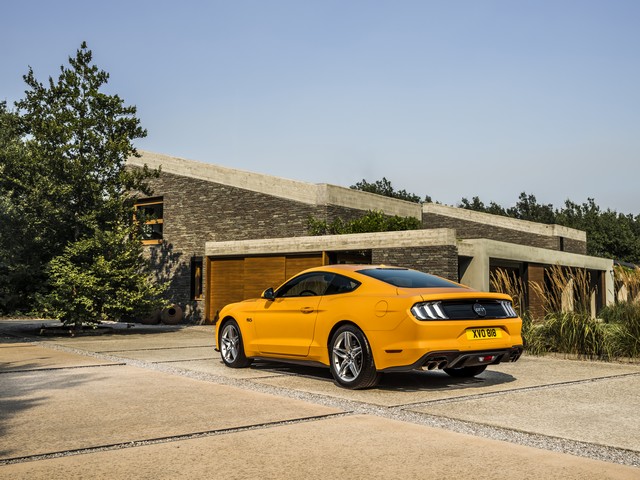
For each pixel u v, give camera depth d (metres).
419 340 6.06
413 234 14.55
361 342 6.46
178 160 21.31
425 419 5.04
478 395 6.19
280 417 4.95
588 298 11.27
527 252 17.78
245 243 18.09
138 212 16.88
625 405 5.65
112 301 14.80
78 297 14.59
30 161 15.12
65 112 15.41
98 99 15.79
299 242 16.73
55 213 15.12
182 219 21.06
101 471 3.53
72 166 15.12
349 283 7.00
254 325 8.02
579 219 51.28
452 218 25.95
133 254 15.64
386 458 3.79
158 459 3.77
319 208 18.36
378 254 15.12
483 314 6.46
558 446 4.20
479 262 15.66
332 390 6.54
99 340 13.09
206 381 7.00
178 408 5.34
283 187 19.03
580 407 5.55
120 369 8.04
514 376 7.69
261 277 17.84
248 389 6.62
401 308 6.18
